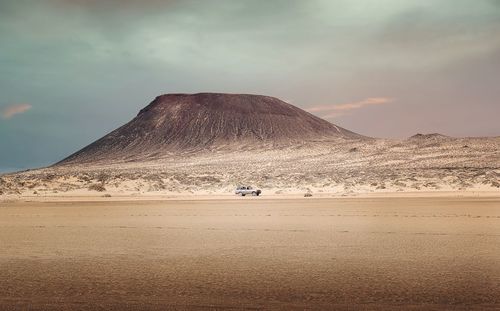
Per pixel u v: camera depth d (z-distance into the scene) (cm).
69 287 1544
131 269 1822
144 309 1307
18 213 4619
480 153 14488
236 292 1468
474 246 2262
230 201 6334
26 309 1318
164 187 9875
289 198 6938
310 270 1770
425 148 16400
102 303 1364
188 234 2861
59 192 8812
